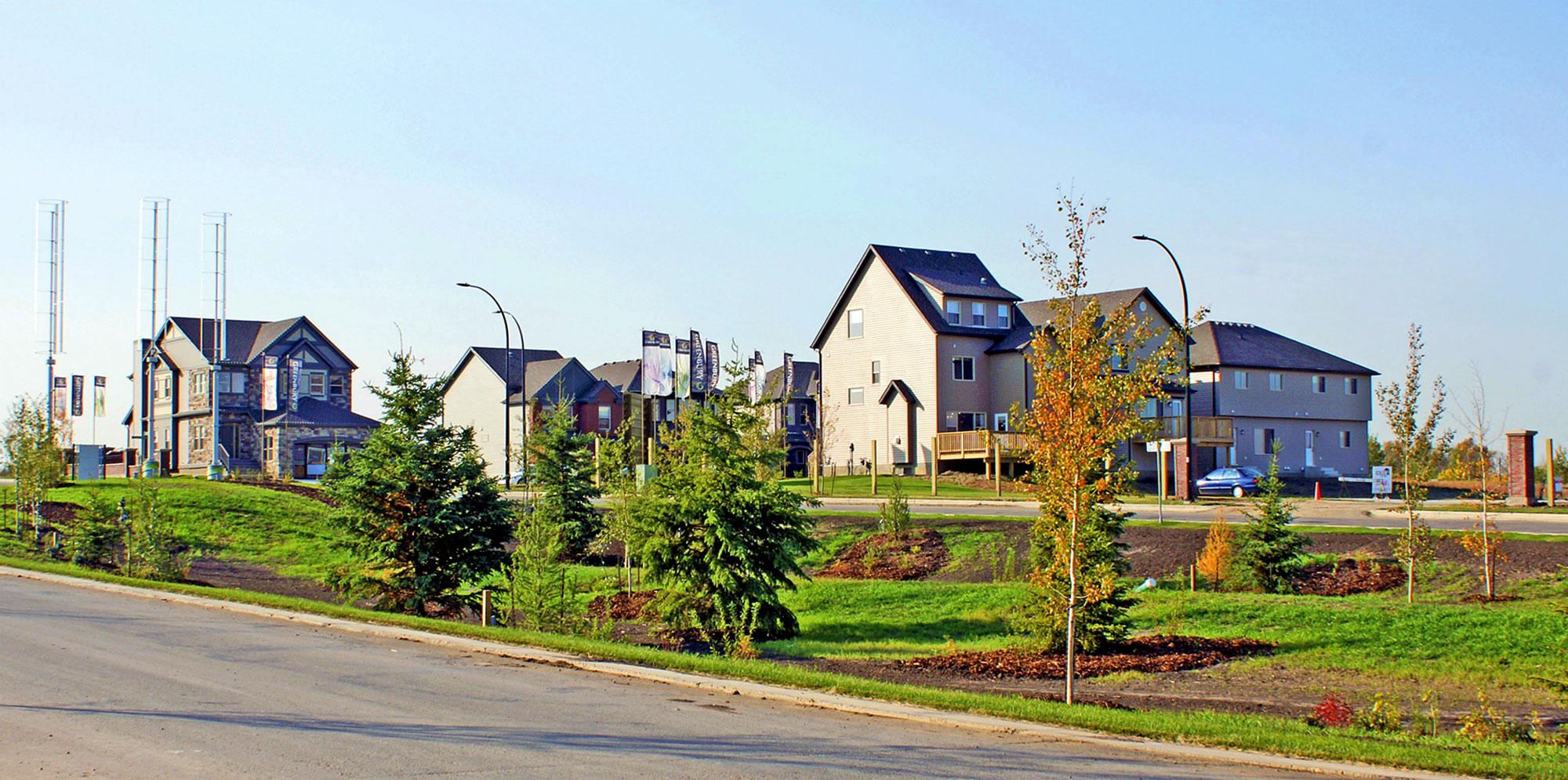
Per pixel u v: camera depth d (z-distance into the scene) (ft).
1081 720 43.09
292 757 34.76
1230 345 231.30
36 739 36.24
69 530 119.34
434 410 86.17
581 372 273.13
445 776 32.99
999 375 216.54
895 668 65.82
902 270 218.59
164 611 69.36
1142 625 75.00
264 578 109.70
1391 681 60.03
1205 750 39.55
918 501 156.04
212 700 43.16
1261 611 74.90
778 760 36.47
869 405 221.66
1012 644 72.54
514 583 76.18
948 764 36.70
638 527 79.46
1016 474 197.88
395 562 83.87
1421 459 79.05
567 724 40.96
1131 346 50.96
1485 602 76.95
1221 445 207.92
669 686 49.47
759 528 78.79
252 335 242.17
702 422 79.51
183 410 240.73
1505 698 56.18
